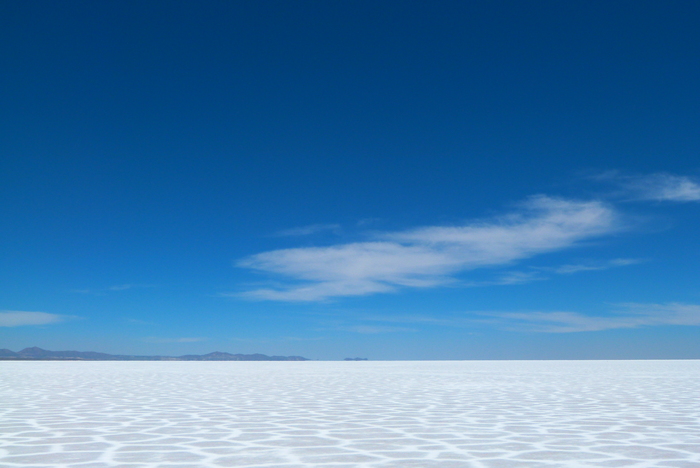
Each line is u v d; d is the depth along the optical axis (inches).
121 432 273.3
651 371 1027.9
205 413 356.2
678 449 226.4
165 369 1262.3
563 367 1314.0
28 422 310.3
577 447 231.0
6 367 1379.2
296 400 451.2
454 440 249.3
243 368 1371.8
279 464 197.8
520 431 276.1
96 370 1165.1
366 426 295.1
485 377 823.1
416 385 642.2
